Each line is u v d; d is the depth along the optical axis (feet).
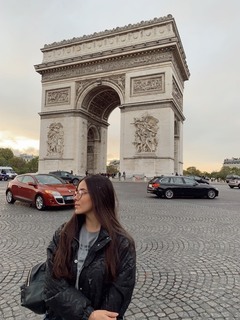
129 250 9.95
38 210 68.59
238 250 36.63
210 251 35.96
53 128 232.53
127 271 9.64
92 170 262.67
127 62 212.43
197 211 70.79
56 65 235.40
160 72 199.62
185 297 22.81
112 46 219.41
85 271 9.60
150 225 51.62
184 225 52.34
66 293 9.27
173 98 196.75
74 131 225.76
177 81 221.87
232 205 85.56
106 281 9.57
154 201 92.27
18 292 23.35
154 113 197.67
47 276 9.73
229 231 47.98
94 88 227.61
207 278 26.91
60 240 10.25
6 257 32.45
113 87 217.97
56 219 56.24
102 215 10.15
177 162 227.20
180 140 239.09
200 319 19.45
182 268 29.58
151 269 29.19
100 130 267.39
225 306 21.38
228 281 26.25
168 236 43.57
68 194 69.15
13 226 49.29
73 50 234.79
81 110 227.61
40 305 9.96
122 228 10.57
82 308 9.04
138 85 206.49
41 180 75.15
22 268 28.96
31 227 48.52
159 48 198.29
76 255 10.03
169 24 200.64
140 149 199.00
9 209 69.82
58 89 237.66
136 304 21.53
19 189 76.95
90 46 228.63
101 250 9.82
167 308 20.97
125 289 9.50
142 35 209.36
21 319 19.12
